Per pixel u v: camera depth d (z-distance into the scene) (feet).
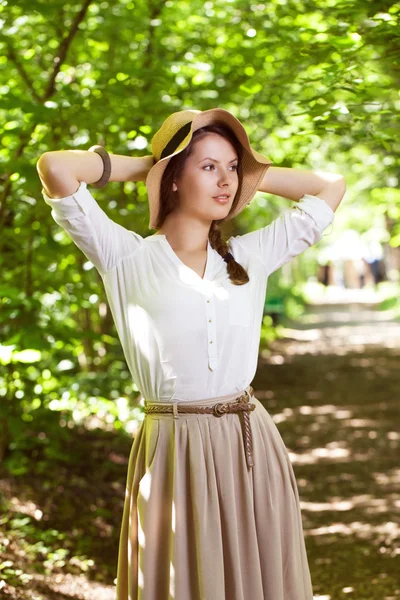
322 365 63.67
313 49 18.58
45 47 25.03
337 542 22.15
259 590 9.82
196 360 9.75
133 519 10.12
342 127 18.26
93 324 37.91
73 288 23.32
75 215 9.42
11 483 22.20
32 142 21.25
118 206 25.07
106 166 9.74
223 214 10.02
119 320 10.00
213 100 27.04
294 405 45.85
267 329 78.07
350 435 37.06
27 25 23.63
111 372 28.81
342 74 17.31
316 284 197.47
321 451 34.17
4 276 21.93
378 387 51.52
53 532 19.52
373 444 35.04
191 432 9.80
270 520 10.00
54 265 23.54
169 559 9.80
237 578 9.68
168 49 29.04
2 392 22.49
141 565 9.82
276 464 10.27
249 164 10.41
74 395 23.80
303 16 23.27
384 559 20.44
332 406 45.14
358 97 17.60
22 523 19.36
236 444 9.92
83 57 27.43
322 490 28.07
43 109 18.42
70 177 9.29
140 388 10.14
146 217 10.87
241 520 9.88
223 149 9.95
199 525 9.61
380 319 109.50
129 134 22.24
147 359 9.82
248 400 10.14
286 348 77.41
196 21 29.14
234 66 27.02
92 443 28.30
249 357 10.14
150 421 10.03
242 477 9.89
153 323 9.75
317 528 23.63
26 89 24.52
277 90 24.86
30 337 19.22
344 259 206.90
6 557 17.29
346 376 57.00
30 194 20.51
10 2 19.56
